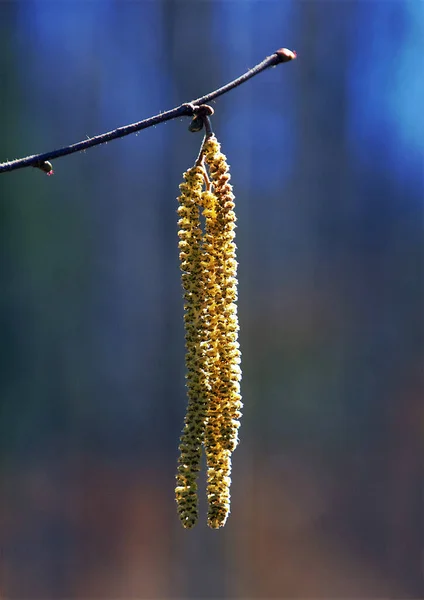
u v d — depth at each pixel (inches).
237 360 17.3
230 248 17.3
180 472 17.3
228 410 17.3
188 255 17.3
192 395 17.3
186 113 17.2
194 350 17.3
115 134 17.1
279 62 17.3
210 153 17.3
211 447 17.3
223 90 17.2
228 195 17.3
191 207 17.3
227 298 17.3
